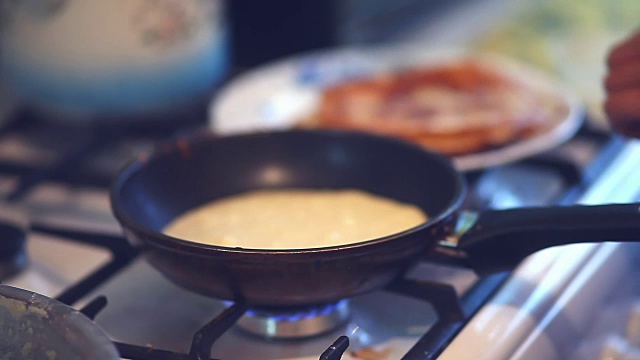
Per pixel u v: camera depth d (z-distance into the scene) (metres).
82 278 0.82
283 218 0.81
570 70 1.38
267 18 1.25
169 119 1.08
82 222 0.92
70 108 1.03
